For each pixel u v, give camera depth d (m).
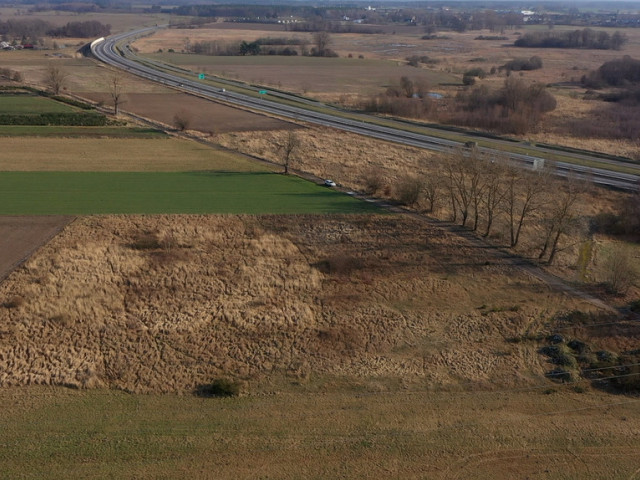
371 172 85.12
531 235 67.12
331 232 66.31
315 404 40.06
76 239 61.09
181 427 37.34
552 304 53.28
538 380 42.97
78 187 74.88
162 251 60.38
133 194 73.56
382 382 42.62
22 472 33.22
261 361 44.91
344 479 33.41
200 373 43.34
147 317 49.50
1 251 57.81
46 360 43.81
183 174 82.06
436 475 33.75
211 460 34.56
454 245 64.44
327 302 52.97
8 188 73.38
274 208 71.50
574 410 39.62
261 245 62.53
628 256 61.56
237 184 79.06
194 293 53.50
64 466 33.78
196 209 69.94
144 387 41.56
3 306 49.09
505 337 48.38
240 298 53.03
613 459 35.00
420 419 38.53
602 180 84.62
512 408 39.84
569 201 63.06
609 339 48.12
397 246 63.81
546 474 33.91
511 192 64.00
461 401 40.59
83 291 52.12
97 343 46.03
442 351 46.47
